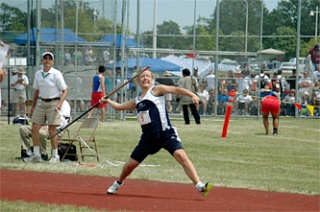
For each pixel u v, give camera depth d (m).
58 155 29.11
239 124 52.56
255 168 28.41
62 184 22.77
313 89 62.47
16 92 52.31
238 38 62.53
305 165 29.94
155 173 25.61
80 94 53.84
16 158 29.64
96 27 54.22
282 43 70.31
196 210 18.64
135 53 65.31
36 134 28.64
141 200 19.97
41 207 18.36
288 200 20.83
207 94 61.47
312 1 67.88
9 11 54.44
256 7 62.28
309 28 68.75
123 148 34.66
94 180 23.78
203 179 24.47
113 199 20.03
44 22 54.44
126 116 58.53
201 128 48.06
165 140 20.16
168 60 63.78
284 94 62.94
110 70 54.03
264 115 44.22
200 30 63.72
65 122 30.36
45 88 28.34
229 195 21.30
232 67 61.81
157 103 20.16
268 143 39.03
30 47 53.94
